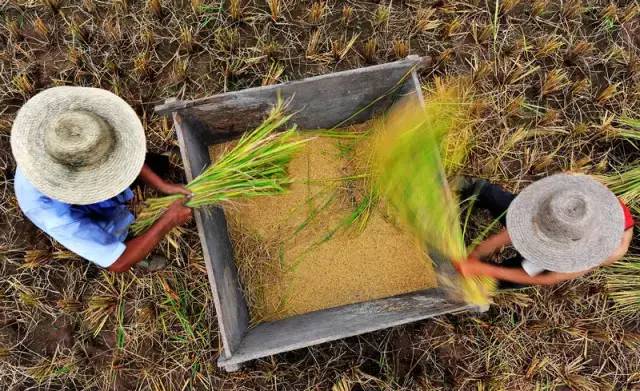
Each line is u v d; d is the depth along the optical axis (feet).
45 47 8.64
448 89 8.48
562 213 5.21
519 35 9.09
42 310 8.09
